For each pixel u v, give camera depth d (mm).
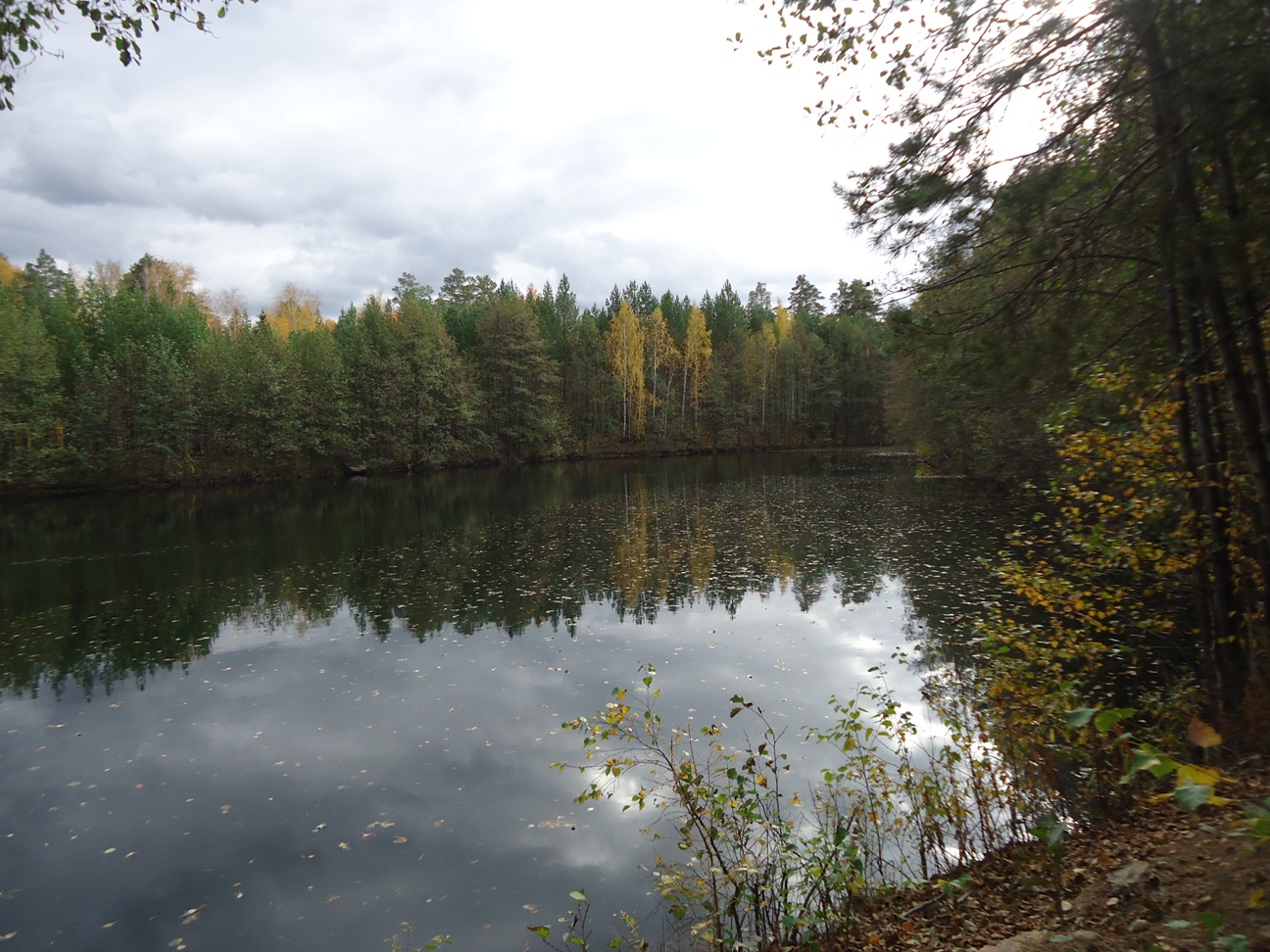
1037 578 7199
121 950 5418
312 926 5582
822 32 5047
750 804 4941
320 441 47500
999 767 5953
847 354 74000
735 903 4621
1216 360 6141
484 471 51500
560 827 6789
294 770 8047
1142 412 6629
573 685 10195
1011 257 5352
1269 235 4039
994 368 5359
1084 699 6285
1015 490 26141
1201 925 3068
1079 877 4215
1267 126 3801
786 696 9344
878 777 6051
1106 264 5211
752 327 81438
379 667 11266
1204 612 6840
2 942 5484
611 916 5512
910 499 28266
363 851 6512
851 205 5496
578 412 63906
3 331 35312
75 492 38844
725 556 18562
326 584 16906
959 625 11930
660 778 7488
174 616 14461
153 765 8266
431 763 8094
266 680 10867
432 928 5484
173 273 68312
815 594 14484
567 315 68750
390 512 29969
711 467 50938
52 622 14148
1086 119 4996
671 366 68938
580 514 27781
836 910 4559
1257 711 5527
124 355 41031
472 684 10391
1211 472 6246
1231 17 3770
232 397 43906
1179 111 4234
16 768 8258
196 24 4953
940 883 4434
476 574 17547
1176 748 6148
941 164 5137
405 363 50438
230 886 6086
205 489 41250
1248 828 3033
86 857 6559
